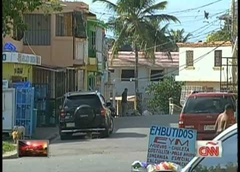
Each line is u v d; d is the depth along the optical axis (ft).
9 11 134.62
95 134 159.22
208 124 121.60
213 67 330.54
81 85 262.47
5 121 153.38
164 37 329.93
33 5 139.95
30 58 187.83
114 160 111.34
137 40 324.39
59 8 174.70
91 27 275.39
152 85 330.13
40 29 221.25
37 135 168.45
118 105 339.36
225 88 255.09
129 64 376.48
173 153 57.36
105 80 341.62
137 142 144.36
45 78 214.90
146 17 325.01
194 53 335.67
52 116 199.41
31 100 159.84
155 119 224.33
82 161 110.63
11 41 204.44
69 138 160.56
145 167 47.62
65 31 224.33
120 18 323.16
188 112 123.03
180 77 336.90
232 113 106.93
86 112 157.48
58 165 105.09
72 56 222.89
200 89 333.21
